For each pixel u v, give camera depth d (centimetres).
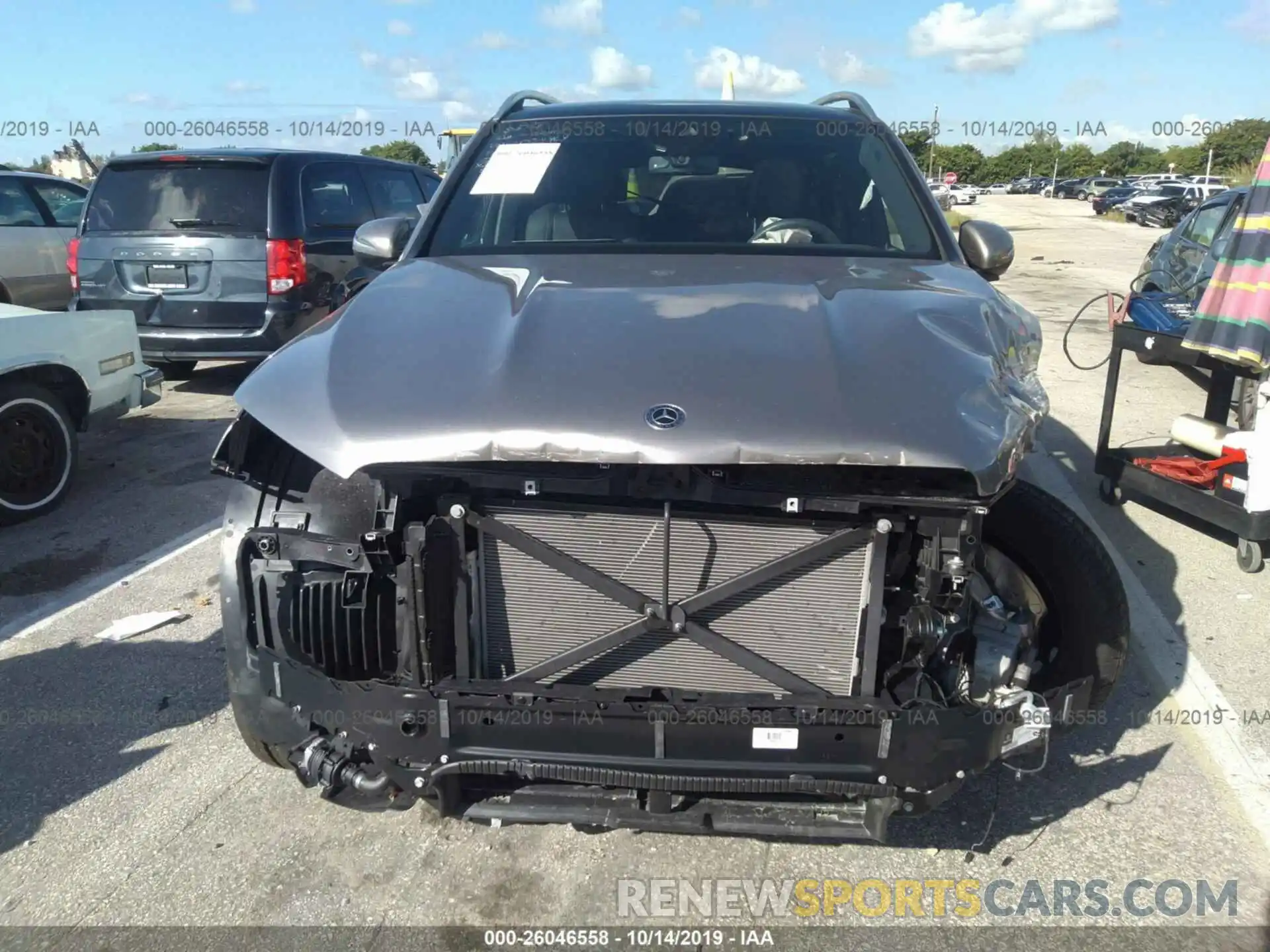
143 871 268
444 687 220
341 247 812
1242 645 396
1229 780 308
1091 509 555
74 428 571
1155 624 412
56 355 551
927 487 214
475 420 210
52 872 268
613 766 218
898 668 221
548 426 207
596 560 223
